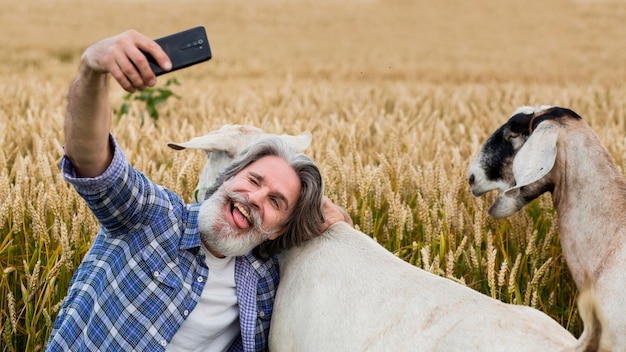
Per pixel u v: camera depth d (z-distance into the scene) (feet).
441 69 86.48
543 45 118.73
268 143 11.35
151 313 10.94
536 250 17.21
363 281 10.73
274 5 172.45
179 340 11.41
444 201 18.47
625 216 14.47
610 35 130.11
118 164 10.44
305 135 15.75
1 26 131.75
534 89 59.47
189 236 11.16
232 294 11.63
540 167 15.16
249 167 11.32
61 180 18.63
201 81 65.77
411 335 9.71
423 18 158.40
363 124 30.96
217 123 30.45
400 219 17.49
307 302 11.02
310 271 11.32
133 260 11.02
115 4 166.40
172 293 11.04
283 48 116.47
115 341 10.91
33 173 20.74
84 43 116.26
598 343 8.27
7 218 18.17
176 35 9.56
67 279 15.61
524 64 92.27
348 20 155.74
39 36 122.11
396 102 49.80
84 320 11.19
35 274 14.29
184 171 18.92
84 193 10.48
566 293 17.98
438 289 10.23
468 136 33.22
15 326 14.30
